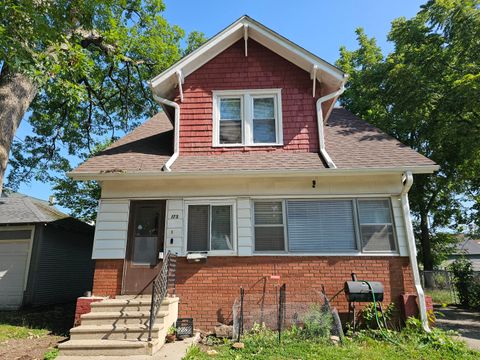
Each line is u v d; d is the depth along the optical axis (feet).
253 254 24.38
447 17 44.47
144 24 48.65
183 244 24.71
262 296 23.48
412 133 54.65
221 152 28.04
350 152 27.45
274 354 17.69
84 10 29.32
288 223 25.00
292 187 25.49
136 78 52.21
